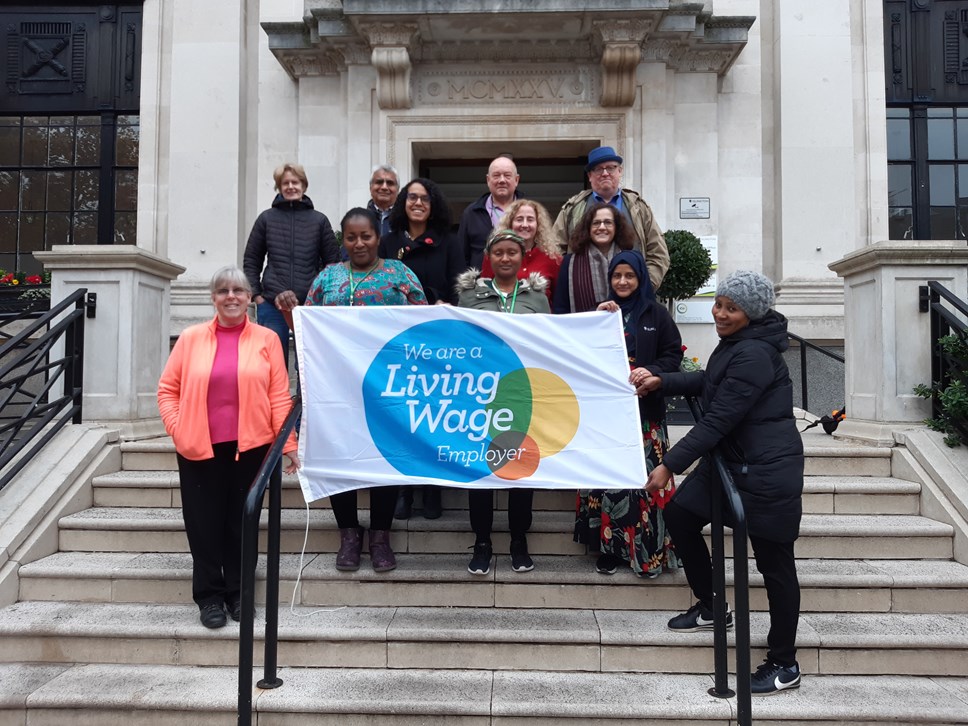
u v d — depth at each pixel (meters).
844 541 3.97
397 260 4.07
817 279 8.22
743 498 3.01
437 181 9.25
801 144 8.40
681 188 8.30
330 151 8.41
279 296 4.15
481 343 3.52
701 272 6.99
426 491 4.16
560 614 3.57
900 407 4.75
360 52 8.07
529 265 4.23
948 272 4.75
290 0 8.51
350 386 3.50
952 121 8.81
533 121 8.09
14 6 9.23
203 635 3.33
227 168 8.58
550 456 3.43
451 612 3.59
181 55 8.68
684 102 8.34
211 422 3.42
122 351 4.95
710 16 7.86
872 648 3.27
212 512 3.43
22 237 9.23
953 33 8.79
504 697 3.04
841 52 8.44
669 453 3.08
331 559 3.93
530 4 7.30
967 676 3.26
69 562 3.85
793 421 3.10
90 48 9.19
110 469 4.62
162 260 5.29
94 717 3.01
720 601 3.06
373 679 3.20
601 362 3.47
